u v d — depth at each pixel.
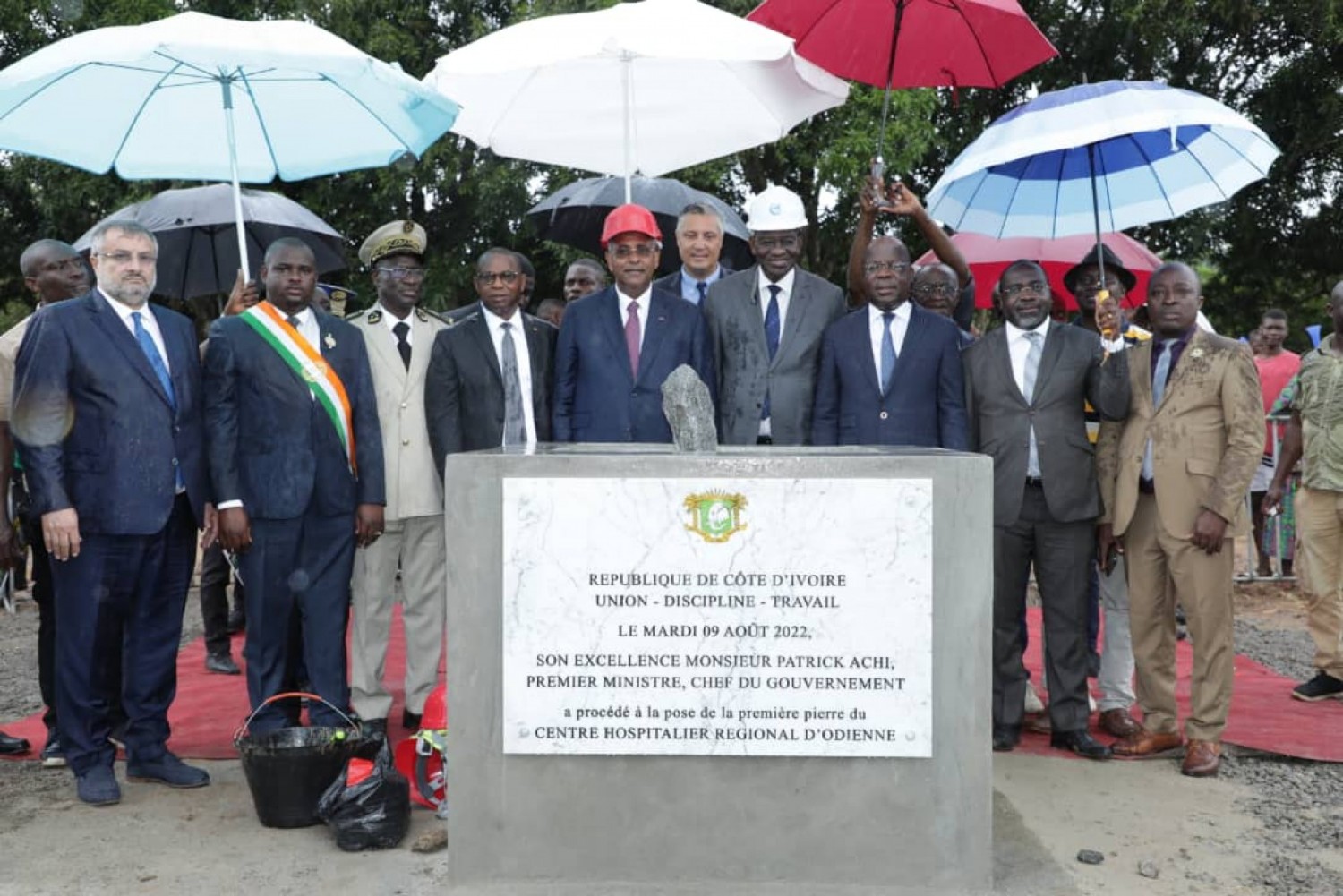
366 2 14.20
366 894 3.53
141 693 4.60
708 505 3.29
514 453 3.42
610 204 7.26
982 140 4.78
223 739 5.24
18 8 14.12
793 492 3.29
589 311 4.96
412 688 5.28
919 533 3.29
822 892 3.36
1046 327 5.11
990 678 3.34
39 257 5.14
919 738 3.31
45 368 4.24
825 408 4.97
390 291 5.21
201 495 4.54
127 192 13.76
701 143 6.12
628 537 3.29
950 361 4.92
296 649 5.12
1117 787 4.66
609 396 4.84
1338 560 6.05
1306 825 4.24
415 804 4.36
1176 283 4.92
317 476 4.65
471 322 5.13
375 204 14.58
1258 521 9.95
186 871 3.72
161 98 5.09
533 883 3.38
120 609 4.51
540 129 6.12
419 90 4.56
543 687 3.32
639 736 3.33
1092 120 4.45
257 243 7.33
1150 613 5.04
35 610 8.88
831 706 3.32
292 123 5.23
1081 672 5.11
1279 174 15.92
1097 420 5.28
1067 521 4.96
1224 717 4.83
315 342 4.69
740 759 3.35
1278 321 10.00
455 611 3.35
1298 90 15.34
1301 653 7.39
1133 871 3.79
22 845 3.96
